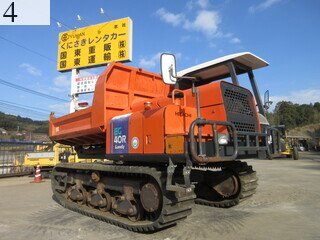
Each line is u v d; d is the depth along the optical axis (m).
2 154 13.44
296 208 5.57
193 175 6.22
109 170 4.82
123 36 15.64
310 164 17.28
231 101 4.42
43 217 5.25
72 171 6.41
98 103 5.22
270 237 3.86
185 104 4.39
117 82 5.36
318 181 9.42
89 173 5.77
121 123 4.71
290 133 66.06
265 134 4.64
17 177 12.72
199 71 5.44
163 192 3.72
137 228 4.08
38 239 3.95
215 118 4.32
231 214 5.18
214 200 6.13
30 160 12.53
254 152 4.43
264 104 5.50
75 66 16.53
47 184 10.20
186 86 5.62
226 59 5.05
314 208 5.56
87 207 5.64
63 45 16.97
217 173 5.88
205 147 3.78
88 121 5.61
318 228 4.25
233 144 3.87
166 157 3.86
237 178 5.55
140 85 5.77
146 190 4.13
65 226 4.61
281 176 10.97
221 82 4.33
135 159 4.44
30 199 7.16
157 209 3.93
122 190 4.74
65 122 6.62
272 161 20.72
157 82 6.14
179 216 3.87
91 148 6.80
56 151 12.49
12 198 7.32
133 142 4.41
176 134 3.69
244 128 4.52
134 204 4.50
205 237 3.88
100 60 15.92
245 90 4.76
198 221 4.71
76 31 16.73
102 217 4.84
